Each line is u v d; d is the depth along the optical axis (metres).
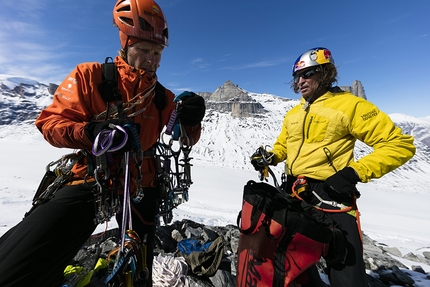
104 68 1.75
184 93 1.97
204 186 48.12
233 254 3.92
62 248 1.55
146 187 2.05
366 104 2.21
